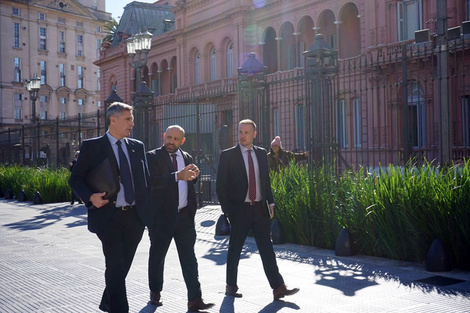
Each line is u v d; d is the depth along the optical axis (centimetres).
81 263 754
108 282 443
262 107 1163
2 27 6328
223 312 505
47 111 6738
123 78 3991
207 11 3188
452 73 1769
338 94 964
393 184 741
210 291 584
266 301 540
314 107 960
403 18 2100
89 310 518
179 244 533
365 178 827
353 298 545
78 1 7300
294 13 2627
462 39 862
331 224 827
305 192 878
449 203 682
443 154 852
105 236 441
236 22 2889
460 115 1777
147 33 1639
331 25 2562
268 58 2864
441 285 592
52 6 6781
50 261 772
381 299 539
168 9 4356
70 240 980
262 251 551
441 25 866
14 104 6425
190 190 550
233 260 562
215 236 981
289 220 884
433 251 661
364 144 2130
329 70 965
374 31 2180
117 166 451
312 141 959
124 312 445
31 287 615
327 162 942
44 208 1644
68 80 6956
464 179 686
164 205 532
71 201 1759
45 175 1914
